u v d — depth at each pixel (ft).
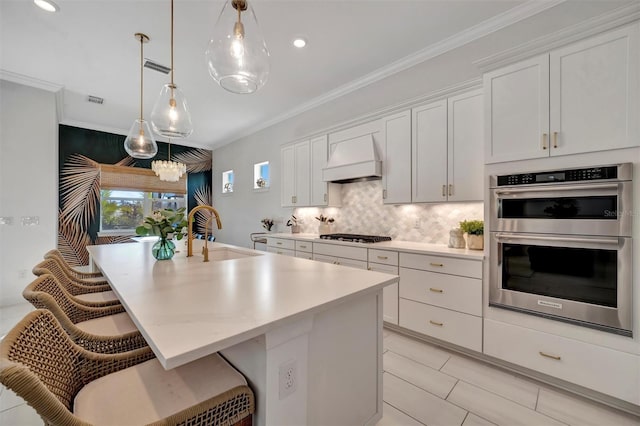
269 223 16.66
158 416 2.70
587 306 5.61
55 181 12.57
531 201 6.33
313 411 3.76
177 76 11.48
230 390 2.99
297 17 8.09
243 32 4.87
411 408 5.55
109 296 6.66
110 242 18.08
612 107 5.36
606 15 5.31
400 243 9.96
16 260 11.75
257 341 3.06
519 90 6.48
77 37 8.93
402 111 9.70
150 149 10.16
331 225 13.41
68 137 16.89
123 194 19.02
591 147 5.57
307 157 13.37
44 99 12.19
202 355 2.36
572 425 5.08
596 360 5.51
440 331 7.80
